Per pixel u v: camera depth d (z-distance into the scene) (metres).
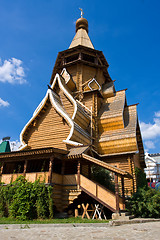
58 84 23.44
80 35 35.84
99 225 9.59
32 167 18.22
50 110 20.42
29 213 11.95
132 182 19.94
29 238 6.34
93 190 13.40
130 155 21.11
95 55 30.73
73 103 21.33
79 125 21.47
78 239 6.18
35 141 19.94
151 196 14.09
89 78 29.59
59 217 13.32
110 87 28.83
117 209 12.13
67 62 32.06
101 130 24.05
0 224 9.47
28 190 12.59
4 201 13.48
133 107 25.62
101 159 22.17
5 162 16.75
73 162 16.58
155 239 6.22
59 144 18.42
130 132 21.98
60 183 14.48
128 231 7.75
